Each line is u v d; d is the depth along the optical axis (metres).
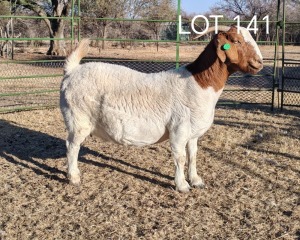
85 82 5.22
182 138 5.12
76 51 5.52
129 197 5.35
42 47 38.09
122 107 5.13
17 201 5.21
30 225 4.65
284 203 5.26
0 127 8.59
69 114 5.38
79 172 5.74
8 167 6.35
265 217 4.89
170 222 4.75
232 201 5.29
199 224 4.71
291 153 7.11
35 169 6.28
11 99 11.64
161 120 5.13
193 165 5.64
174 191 5.48
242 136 8.06
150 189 5.58
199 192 5.50
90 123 5.39
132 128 5.17
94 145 7.39
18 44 37.09
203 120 5.09
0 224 4.66
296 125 9.08
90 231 4.54
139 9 34.19
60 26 29.77
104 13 32.50
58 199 5.28
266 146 7.46
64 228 4.60
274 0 38.31
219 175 6.13
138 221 4.76
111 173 6.12
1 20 29.30
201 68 5.04
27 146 7.38
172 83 5.09
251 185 5.79
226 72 5.07
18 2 29.94
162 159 6.75
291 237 4.47
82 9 31.77
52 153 7.01
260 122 9.31
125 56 27.70
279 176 6.11
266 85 14.84
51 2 32.19
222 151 7.19
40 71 18.66
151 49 37.50
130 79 5.18
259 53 4.90
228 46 4.75
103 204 5.15
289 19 37.34
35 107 10.29
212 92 5.07
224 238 4.45
